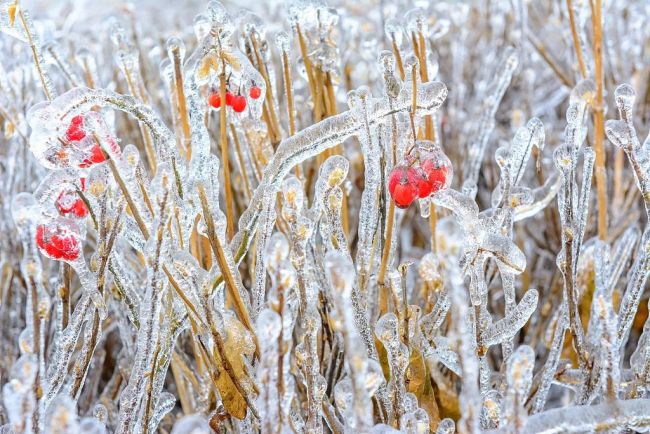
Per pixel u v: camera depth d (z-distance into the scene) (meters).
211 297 0.38
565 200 0.40
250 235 0.40
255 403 0.39
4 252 0.50
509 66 0.50
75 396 0.39
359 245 0.41
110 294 0.44
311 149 0.39
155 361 0.39
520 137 0.41
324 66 0.45
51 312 0.48
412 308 0.40
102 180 0.37
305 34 0.45
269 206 0.40
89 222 0.49
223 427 0.42
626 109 0.39
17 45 0.52
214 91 0.41
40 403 0.36
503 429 0.35
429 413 0.41
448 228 0.32
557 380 0.43
